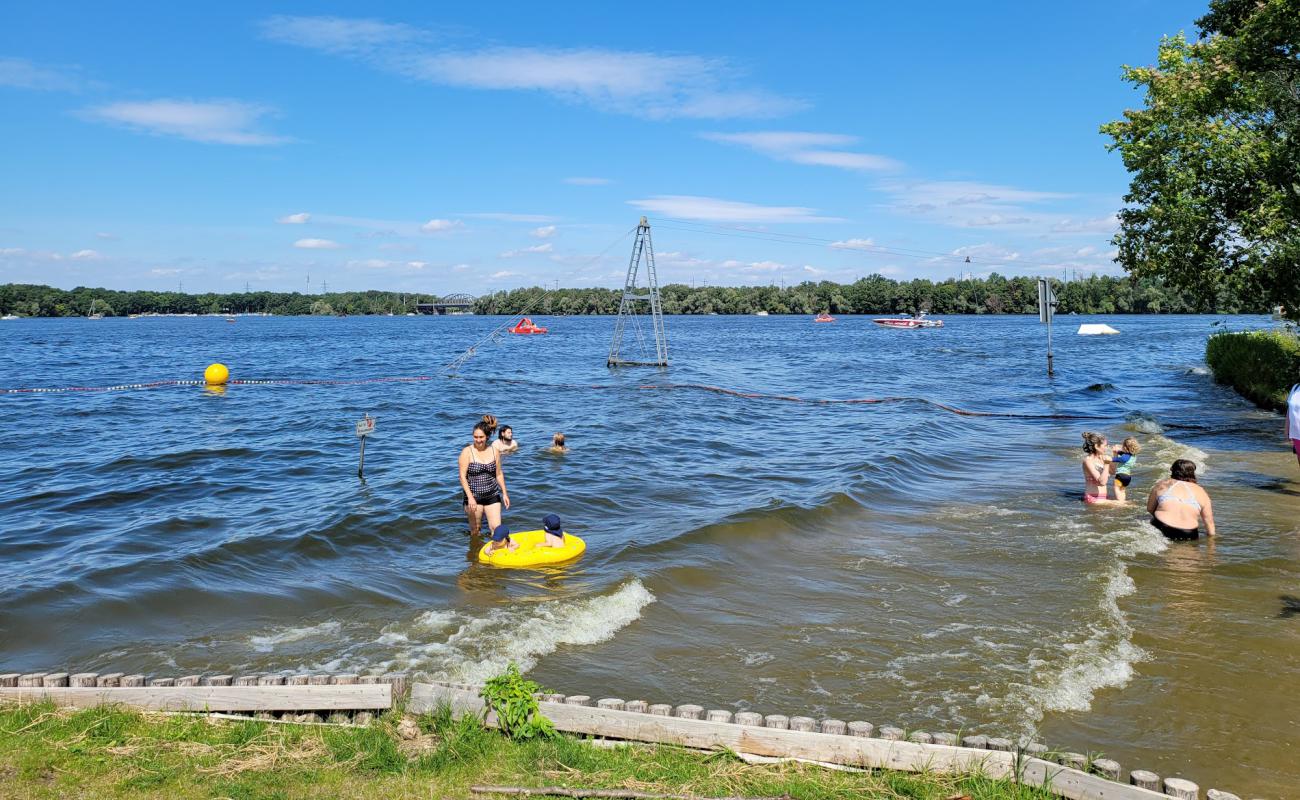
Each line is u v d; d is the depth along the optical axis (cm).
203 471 1590
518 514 1255
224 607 859
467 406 2736
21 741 523
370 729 558
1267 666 715
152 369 4541
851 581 952
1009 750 518
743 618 839
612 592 898
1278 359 2383
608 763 520
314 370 4459
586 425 2258
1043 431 2169
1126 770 558
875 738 532
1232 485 1393
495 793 482
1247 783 545
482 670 707
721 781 500
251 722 563
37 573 948
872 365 4728
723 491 1420
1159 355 5197
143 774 495
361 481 1487
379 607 862
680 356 5619
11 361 5172
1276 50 1727
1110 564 988
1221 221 1894
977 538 1122
